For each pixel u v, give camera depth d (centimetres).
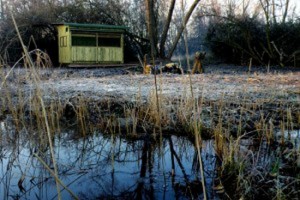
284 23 1864
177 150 438
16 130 498
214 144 435
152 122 529
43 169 380
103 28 1706
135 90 786
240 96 677
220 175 349
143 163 398
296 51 1677
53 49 1855
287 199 287
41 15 1767
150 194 315
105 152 434
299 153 354
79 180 352
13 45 1616
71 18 1956
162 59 1844
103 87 848
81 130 514
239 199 292
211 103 600
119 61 1777
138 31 2094
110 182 343
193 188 327
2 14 1731
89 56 1695
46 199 311
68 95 704
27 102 612
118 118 541
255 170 335
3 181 350
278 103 602
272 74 1265
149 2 1775
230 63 2044
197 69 1320
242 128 486
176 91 750
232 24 1970
